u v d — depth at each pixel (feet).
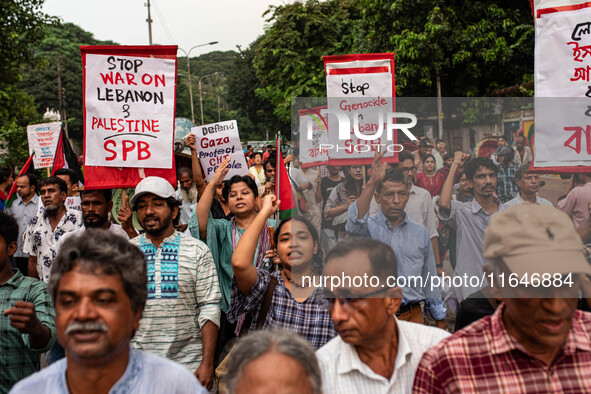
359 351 6.63
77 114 170.81
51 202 16.21
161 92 14.39
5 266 9.39
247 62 149.79
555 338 5.31
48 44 212.43
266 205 9.88
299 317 8.95
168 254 11.09
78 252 5.56
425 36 43.70
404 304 9.95
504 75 46.65
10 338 9.16
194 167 19.04
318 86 81.87
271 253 12.82
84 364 5.56
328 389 6.48
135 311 5.98
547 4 10.76
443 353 5.70
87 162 14.17
